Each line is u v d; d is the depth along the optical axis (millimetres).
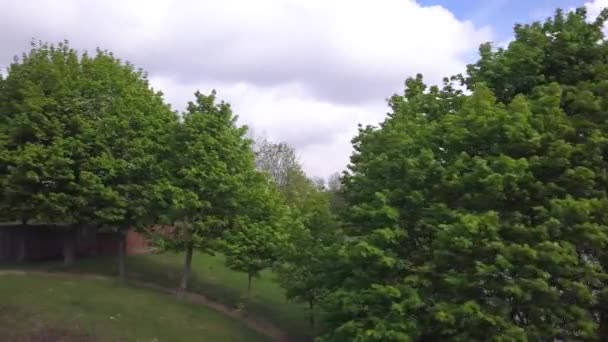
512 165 17500
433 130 20547
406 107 23016
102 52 42031
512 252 16953
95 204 35656
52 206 34562
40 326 24734
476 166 18172
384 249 19641
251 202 33531
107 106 38188
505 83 21891
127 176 35969
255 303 35375
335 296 20438
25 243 40375
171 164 33344
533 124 18656
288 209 34469
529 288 16875
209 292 37000
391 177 20609
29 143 35062
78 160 36000
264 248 32562
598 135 18594
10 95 37906
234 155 33062
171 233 33500
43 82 37281
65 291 29984
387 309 19297
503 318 17062
